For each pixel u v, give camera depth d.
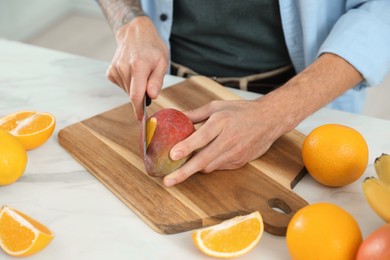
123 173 0.94
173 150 0.86
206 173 0.94
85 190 0.92
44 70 1.29
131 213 0.88
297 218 0.75
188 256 0.79
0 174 0.89
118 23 1.20
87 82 1.25
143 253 0.80
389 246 0.66
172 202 0.88
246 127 0.93
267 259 0.79
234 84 1.38
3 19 3.06
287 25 1.26
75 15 3.50
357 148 0.88
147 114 1.11
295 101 0.99
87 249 0.80
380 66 1.08
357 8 1.17
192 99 1.17
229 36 1.35
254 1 1.26
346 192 0.91
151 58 1.05
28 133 1.00
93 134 1.05
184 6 1.34
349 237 0.72
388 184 0.83
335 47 1.07
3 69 1.29
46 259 0.78
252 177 0.94
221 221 0.85
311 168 0.91
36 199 0.90
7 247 0.79
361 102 1.42
